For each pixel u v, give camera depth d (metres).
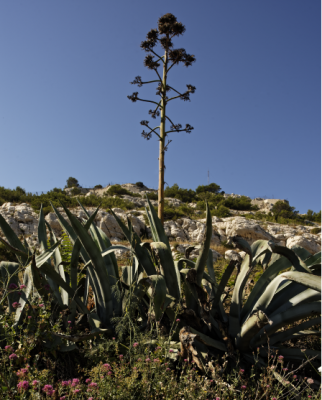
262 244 3.52
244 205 47.25
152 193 50.88
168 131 6.97
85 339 2.99
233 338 3.15
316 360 2.96
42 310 3.03
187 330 2.80
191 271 3.14
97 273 3.43
